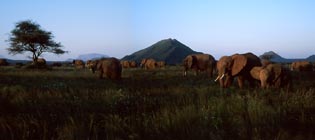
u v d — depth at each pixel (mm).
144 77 26922
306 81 20578
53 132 7277
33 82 19344
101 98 11336
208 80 22766
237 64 17922
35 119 7773
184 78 25500
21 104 9852
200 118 7891
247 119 8031
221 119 7957
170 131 7297
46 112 9016
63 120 8133
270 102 10523
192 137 6883
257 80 17297
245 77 18016
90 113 9000
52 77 24625
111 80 22672
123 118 8352
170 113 8383
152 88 15703
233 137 7043
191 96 11906
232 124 7684
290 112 9094
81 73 30266
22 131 7188
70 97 11500
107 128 7383
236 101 9906
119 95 11320
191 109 8672
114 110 9516
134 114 8766
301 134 7238
